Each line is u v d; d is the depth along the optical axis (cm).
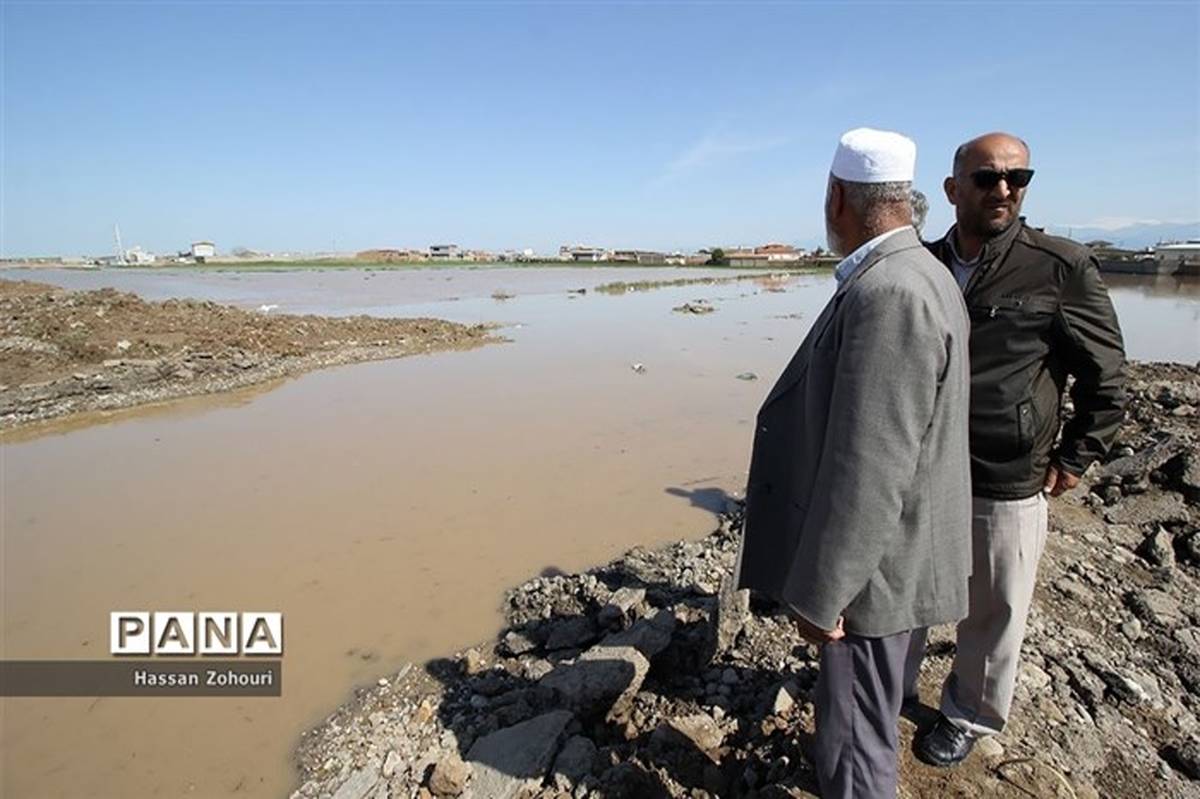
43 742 420
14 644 520
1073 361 267
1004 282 262
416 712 427
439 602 568
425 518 738
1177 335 2177
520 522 726
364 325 2238
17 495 813
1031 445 260
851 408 194
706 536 691
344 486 836
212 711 443
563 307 3359
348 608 562
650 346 1994
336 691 459
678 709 382
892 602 214
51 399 1228
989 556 270
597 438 1032
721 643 417
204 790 380
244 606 567
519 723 371
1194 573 505
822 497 203
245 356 1620
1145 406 895
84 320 1811
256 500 793
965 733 289
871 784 228
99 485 849
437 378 1516
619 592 526
